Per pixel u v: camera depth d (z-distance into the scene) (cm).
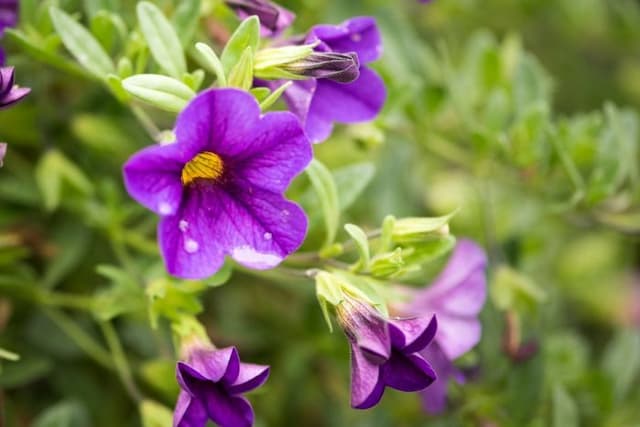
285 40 27
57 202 31
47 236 33
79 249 32
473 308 29
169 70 27
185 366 25
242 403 25
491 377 32
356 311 25
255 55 25
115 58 29
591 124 33
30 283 31
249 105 24
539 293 32
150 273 29
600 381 34
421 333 24
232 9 27
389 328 25
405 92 32
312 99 27
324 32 26
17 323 33
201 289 27
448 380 30
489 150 33
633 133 34
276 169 24
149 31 27
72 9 30
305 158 24
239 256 25
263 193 25
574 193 33
